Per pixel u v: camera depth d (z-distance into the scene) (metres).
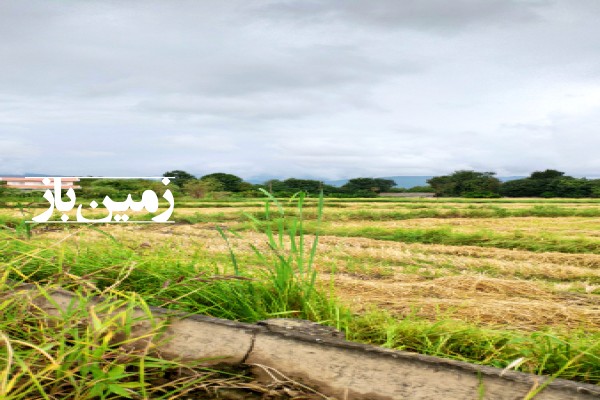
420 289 4.47
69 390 1.56
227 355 1.77
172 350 1.84
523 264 6.51
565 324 3.29
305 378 1.63
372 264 6.30
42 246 2.79
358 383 1.56
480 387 1.42
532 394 1.33
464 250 8.02
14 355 1.44
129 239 7.61
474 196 60.78
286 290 2.60
